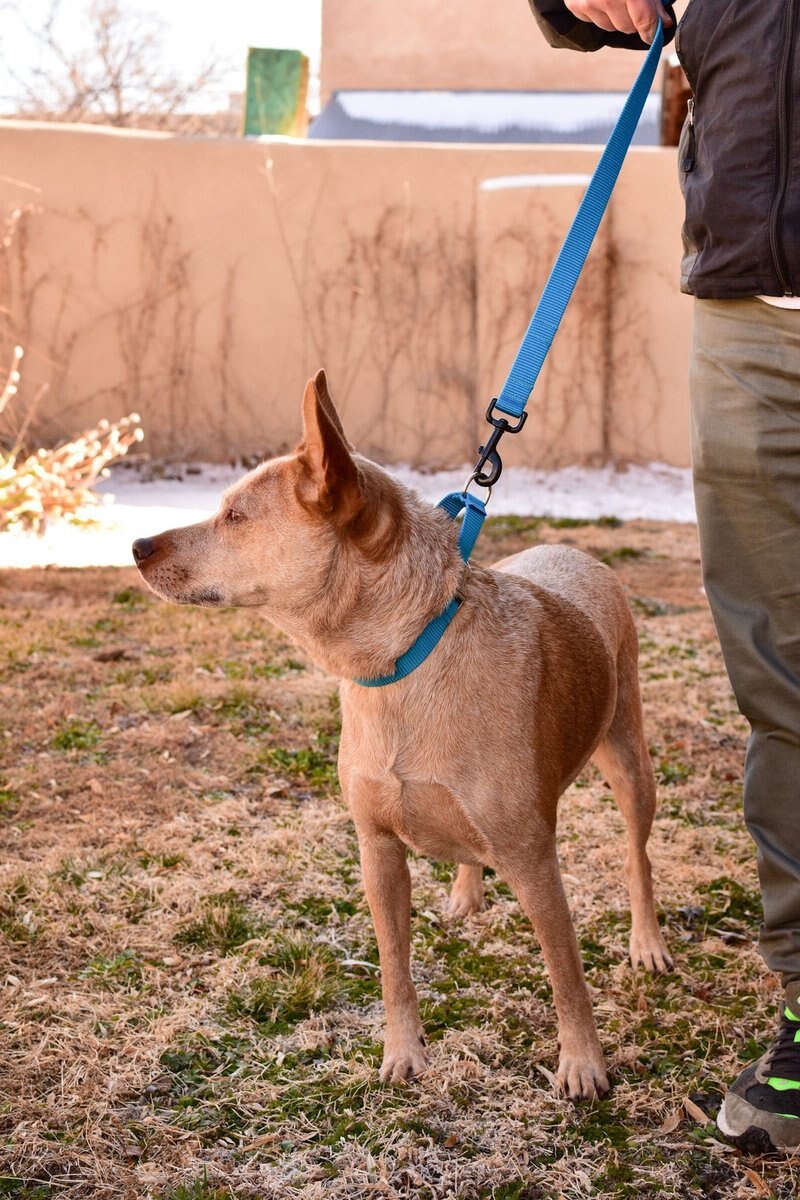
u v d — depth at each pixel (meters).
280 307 10.17
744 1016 2.84
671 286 10.13
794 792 2.31
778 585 2.31
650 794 3.09
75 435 10.10
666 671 5.41
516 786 2.42
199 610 6.21
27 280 9.82
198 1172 2.32
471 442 10.37
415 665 2.40
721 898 3.44
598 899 3.44
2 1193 2.27
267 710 4.88
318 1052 2.73
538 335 2.60
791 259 2.13
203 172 9.93
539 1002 2.92
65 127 9.77
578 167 10.12
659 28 2.56
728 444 2.30
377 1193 2.27
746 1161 2.34
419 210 10.10
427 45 13.70
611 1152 2.38
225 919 3.23
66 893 3.38
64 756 4.38
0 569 6.86
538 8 2.80
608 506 9.34
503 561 3.26
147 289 10.02
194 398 10.23
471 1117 2.50
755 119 2.12
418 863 3.66
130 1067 2.64
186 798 4.06
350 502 2.34
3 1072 2.61
